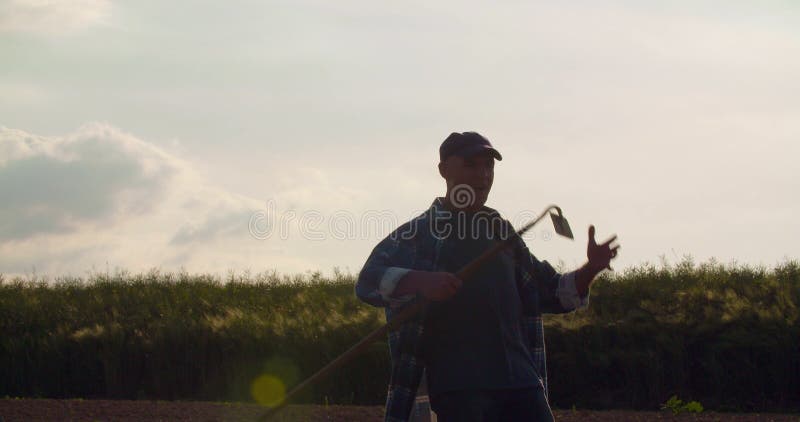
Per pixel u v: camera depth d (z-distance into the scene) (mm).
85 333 13414
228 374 12977
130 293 16781
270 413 4672
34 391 13383
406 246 4715
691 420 9461
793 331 11867
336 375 12602
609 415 9898
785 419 9570
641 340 12281
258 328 13156
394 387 4527
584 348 12242
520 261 4797
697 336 12125
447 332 4512
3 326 14141
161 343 13094
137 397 13094
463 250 4688
